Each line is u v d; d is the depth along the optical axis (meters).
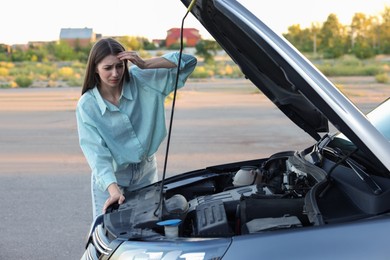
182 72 3.74
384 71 33.12
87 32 73.81
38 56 69.75
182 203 2.88
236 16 2.51
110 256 2.64
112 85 3.44
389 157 2.34
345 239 2.34
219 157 9.12
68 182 7.77
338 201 2.71
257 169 3.58
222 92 22.58
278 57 2.46
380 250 2.29
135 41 61.03
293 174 3.27
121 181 3.73
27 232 5.67
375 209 2.52
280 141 10.45
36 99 22.45
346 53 51.69
